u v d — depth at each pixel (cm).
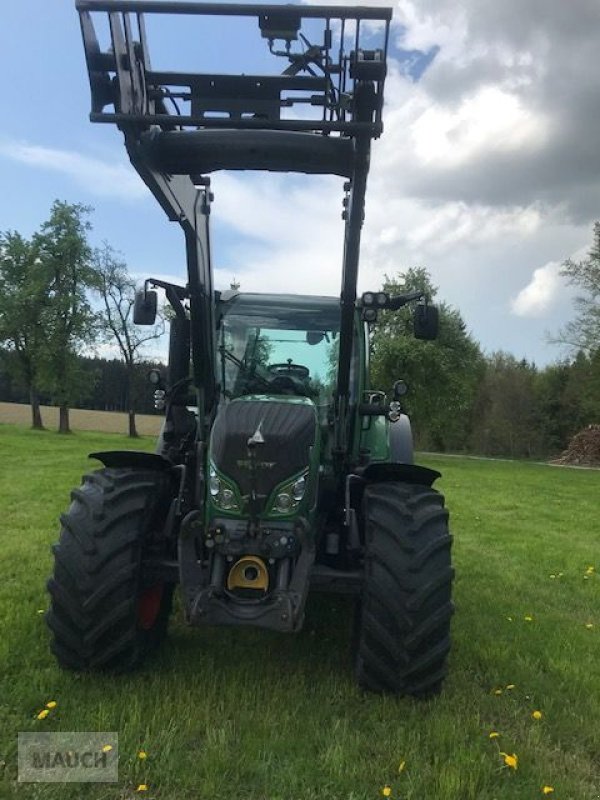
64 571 368
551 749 334
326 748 318
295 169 373
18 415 5519
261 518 364
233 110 345
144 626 402
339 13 315
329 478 431
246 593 362
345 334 421
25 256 3781
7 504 1030
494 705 374
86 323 3753
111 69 323
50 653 404
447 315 3325
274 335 484
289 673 400
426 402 3291
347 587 379
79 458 1920
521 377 5697
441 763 310
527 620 537
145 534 387
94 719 331
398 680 365
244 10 317
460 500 1445
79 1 313
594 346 3512
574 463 3859
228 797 281
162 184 361
